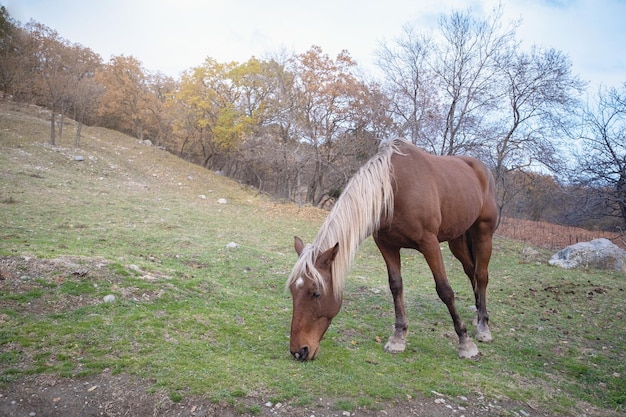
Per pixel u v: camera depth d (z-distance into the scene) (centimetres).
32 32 3397
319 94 2070
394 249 432
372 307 593
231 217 1465
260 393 301
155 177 2186
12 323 368
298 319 332
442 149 1512
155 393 291
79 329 369
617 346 510
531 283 841
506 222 2066
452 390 341
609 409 356
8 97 3306
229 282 643
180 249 847
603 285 823
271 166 2481
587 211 1276
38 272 466
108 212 1204
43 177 1590
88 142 2541
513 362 436
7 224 877
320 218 1692
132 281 492
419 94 1673
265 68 2431
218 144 2877
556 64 1414
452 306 419
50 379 298
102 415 272
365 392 321
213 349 370
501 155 1455
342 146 2012
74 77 2591
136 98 3453
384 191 381
